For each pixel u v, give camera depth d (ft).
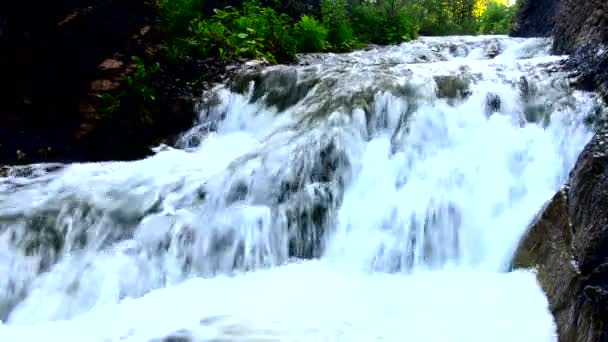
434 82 23.48
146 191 21.30
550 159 19.51
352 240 18.20
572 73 23.57
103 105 28.19
